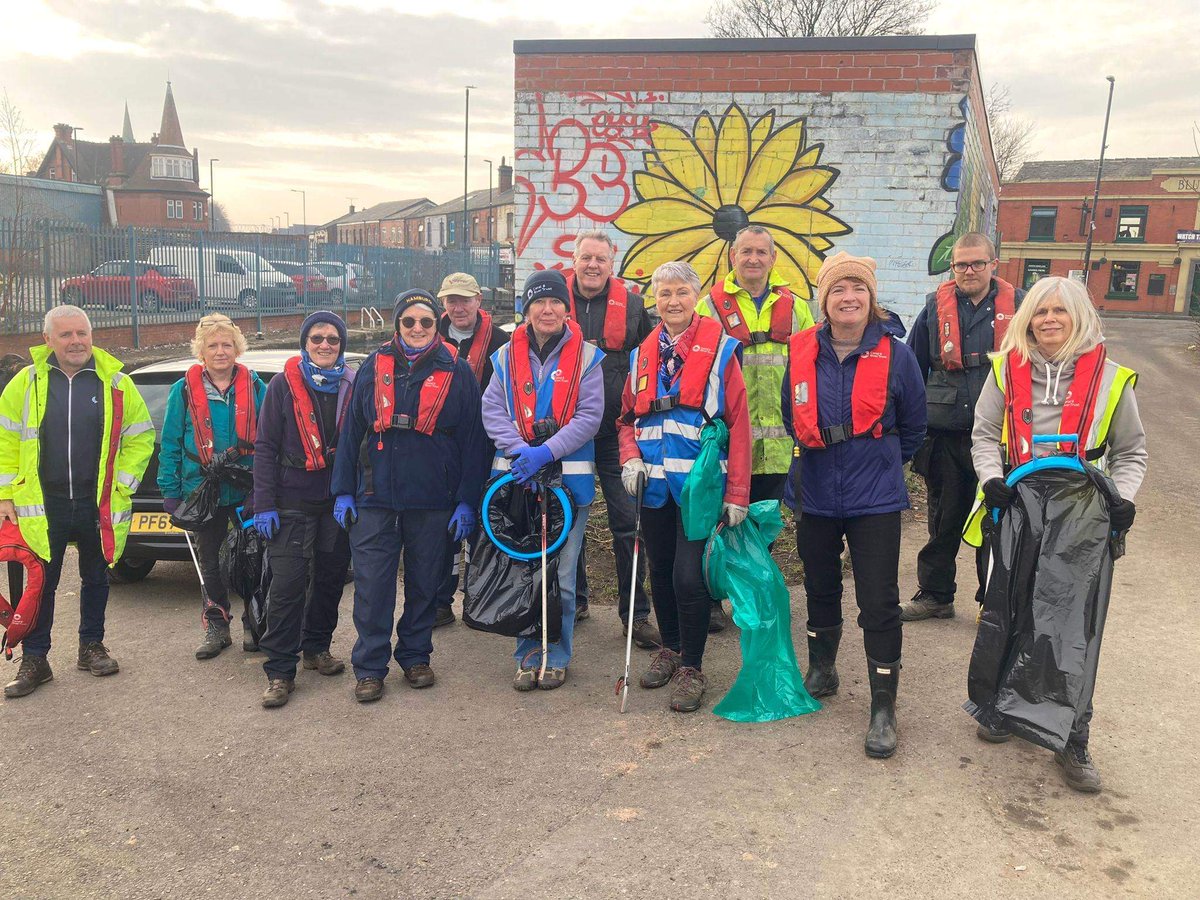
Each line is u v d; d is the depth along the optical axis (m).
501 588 3.93
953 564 4.71
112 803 3.16
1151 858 2.75
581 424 3.90
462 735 3.63
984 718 3.22
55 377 4.14
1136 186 46.94
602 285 4.67
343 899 2.63
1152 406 13.88
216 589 4.55
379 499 3.94
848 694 3.94
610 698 3.97
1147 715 3.68
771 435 4.62
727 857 2.78
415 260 26.81
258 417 4.36
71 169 75.88
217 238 19.27
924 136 7.86
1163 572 5.50
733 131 8.20
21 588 4.22
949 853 2.78
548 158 8.52
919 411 3.52
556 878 2.70
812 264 8.23
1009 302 4.39
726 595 3.78
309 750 3.53
